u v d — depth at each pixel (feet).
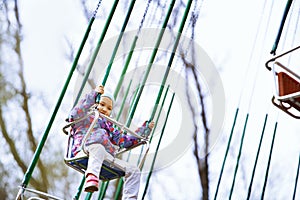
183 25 20.35
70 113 14.42
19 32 35.29
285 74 13.08
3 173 31.73
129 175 14.12
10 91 33.88
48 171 31.91
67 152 14.52
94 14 18.31
